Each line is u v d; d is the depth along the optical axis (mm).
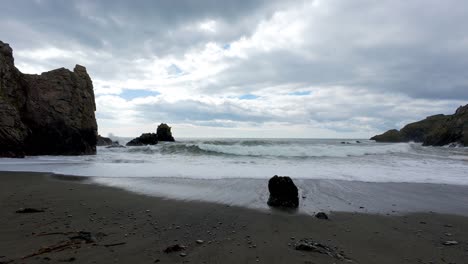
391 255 4863
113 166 17156
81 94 30312
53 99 27891
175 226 6316
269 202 8492
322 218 7141
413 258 4754
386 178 13219
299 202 8852
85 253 4570
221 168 16141
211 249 4902
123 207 7965
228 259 4453
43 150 26828
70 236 5383
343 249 5078
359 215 7539
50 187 10750
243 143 37562
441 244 5465
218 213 7500
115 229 5977
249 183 11789
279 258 4527
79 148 28516
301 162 19047
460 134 50188
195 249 4895
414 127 86812
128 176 13609
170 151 28500
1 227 5852
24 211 7180
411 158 22094
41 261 4172
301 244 5043
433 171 15367
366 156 23297
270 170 15352
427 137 60531
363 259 4641
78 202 8438
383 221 7012
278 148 25969
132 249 4824
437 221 7074
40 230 5707
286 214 7492
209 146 27469
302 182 12062
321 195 9883
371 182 12281
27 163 18906
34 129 26484
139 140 47125
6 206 7762
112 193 9852
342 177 13352
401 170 15578
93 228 5984
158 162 19328
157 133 56312
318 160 20203
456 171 15383
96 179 12758
